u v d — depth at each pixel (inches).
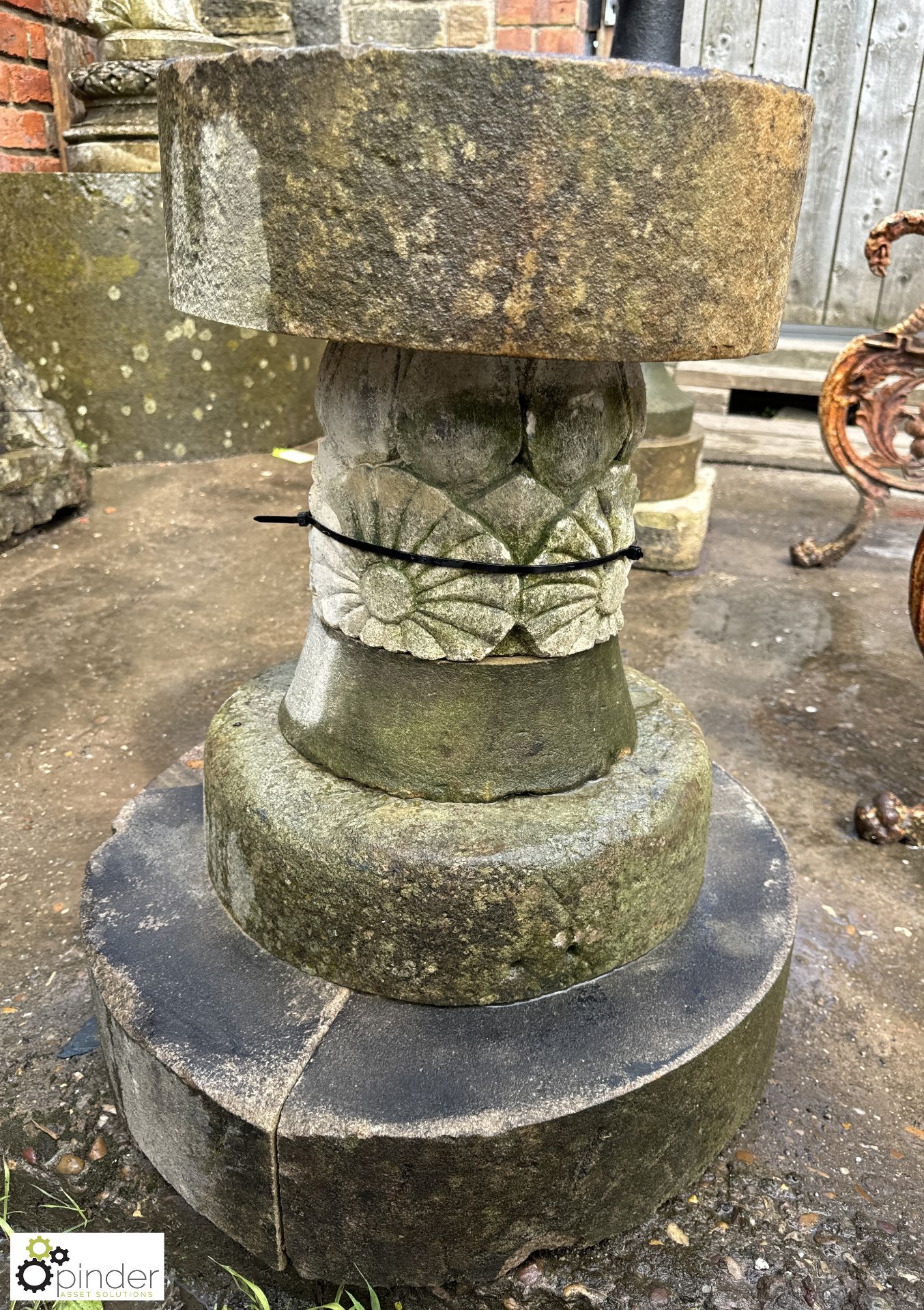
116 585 131.7
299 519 57.0
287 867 52.1
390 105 37.3
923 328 126.2
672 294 40.4
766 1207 55.1
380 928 50.5
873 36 172.9
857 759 100.0
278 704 64.1
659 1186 53.5
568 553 51.9
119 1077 55.3
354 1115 46.9
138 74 161.2
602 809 53.6
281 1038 50.7
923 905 79.5
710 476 157.9
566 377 49.8
